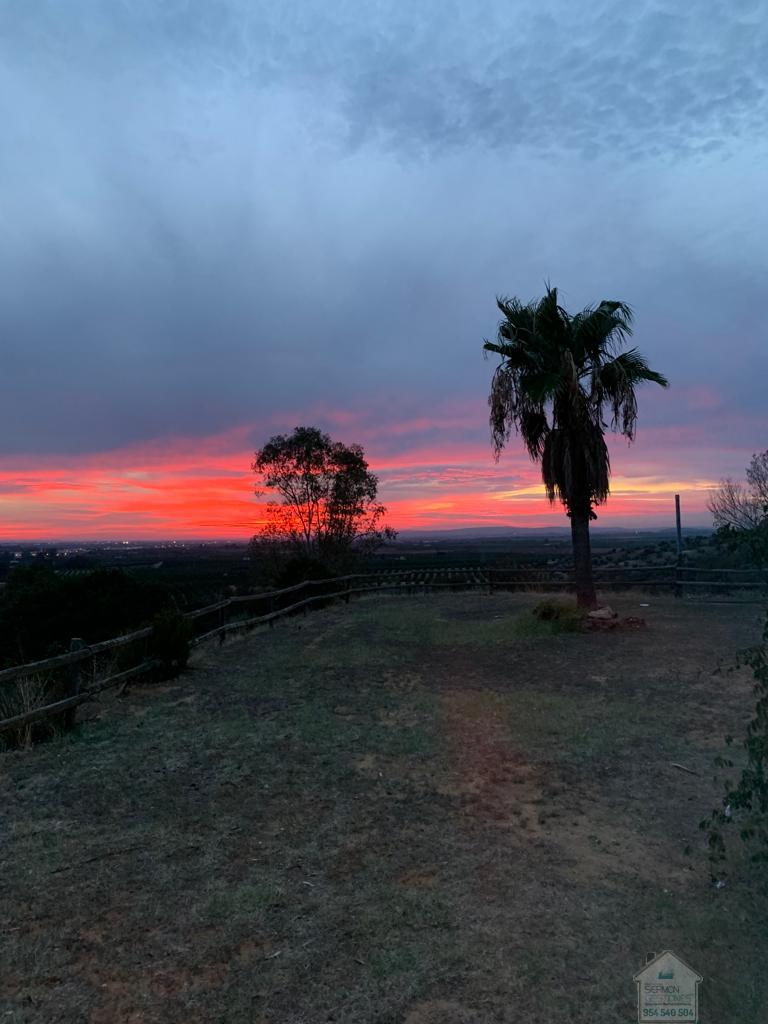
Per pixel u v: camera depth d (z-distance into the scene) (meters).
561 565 21.62
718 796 4.84
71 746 6.13
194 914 3.42
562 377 12.42
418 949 3.12
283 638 12.27
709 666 8.88
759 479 16.58
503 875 3.79
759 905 3.45
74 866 3.92
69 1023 2.67
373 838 4.26
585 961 3.03
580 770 5.38
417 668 9.37
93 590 14.06
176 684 8.57
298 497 23.45
